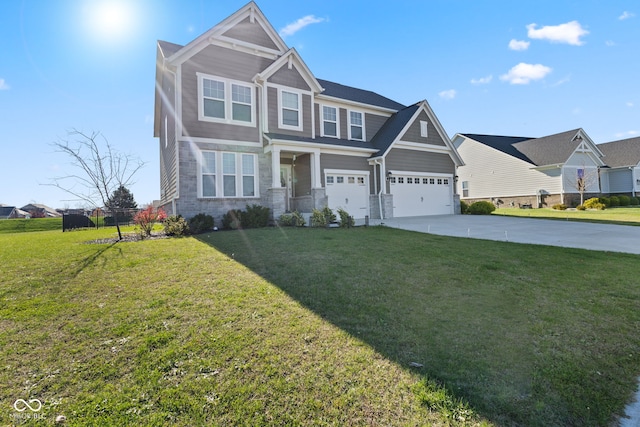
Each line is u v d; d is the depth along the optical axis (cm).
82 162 946
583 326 330
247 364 259
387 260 603
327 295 415
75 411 210
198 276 496
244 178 1262
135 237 948
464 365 257
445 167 1781
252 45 1301
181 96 1149
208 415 205
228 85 1245
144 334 311
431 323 335
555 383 236
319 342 293
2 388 233
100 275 502
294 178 1515
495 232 1012
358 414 205
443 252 677
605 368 257
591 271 530
